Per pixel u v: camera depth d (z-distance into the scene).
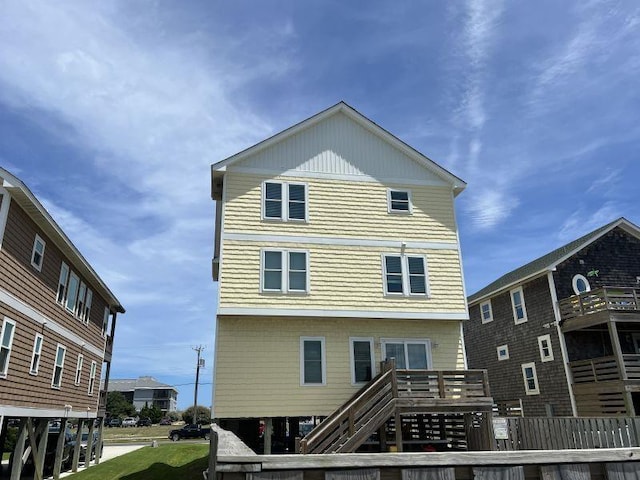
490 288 31.16
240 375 15.62
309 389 15.93
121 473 21.69
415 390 16.41
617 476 2.63
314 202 17.70
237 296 16.00
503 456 2.57
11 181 14.27
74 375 21.78
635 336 25.17
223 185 17.14
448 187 19.22
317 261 17.03
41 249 17.34
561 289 24.84
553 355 24.48
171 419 78.75
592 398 22.12
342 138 18.77
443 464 2.52
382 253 17.67
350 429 13.46
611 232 26.70
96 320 25.64
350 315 16.64
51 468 22.41
